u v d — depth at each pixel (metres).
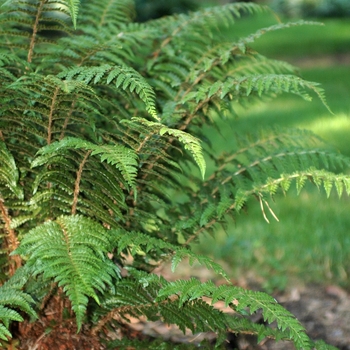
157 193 2.41
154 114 1.76
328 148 2.66
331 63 10.24
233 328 2.08
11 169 1.95
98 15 2.74
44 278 1.68
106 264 1.82
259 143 2.49
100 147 1.75
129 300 2.04
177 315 2.01
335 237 3.65
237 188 2.27
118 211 1.98
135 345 2.15
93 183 1.95
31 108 1.90
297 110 6.64
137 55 2.71
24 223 2.13
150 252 2.24
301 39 12.41
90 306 2.15
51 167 2.05
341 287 3.13
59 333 2.16
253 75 2.02
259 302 1.77
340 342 2.60
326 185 1.94
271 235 3.73
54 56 2.25
